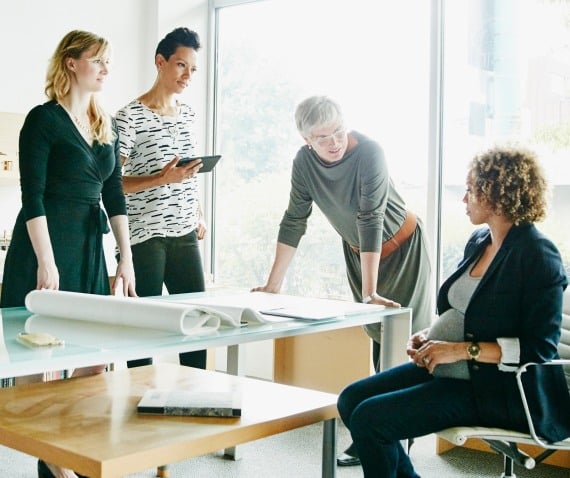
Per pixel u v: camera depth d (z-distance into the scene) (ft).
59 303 7.14
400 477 7.32
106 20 15.40
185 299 8.79
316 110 9.37
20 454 10.77
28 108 14.29
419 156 13.58
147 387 7.75
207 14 16.62
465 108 13.12
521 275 6.83
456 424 6.95
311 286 15.03
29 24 14.25
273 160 15.76
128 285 9.07
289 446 11.48
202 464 10.58
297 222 10.37
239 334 6.59
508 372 6.84
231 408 6.67
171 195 10.42
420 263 10.69
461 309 7.38
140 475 9.97
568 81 12.00
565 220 11.99
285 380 13.64
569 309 8.53
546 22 12.20
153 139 10.33
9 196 14.16
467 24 13.04
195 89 16.44
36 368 5.41
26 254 8.39
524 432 6.85
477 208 7.24
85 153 8.47
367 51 14.32
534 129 12.37
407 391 7.03
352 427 7.01
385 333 8.67
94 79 8.42
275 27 15.66
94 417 6.56
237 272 16.33
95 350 5.82
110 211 9.17
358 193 9.82
